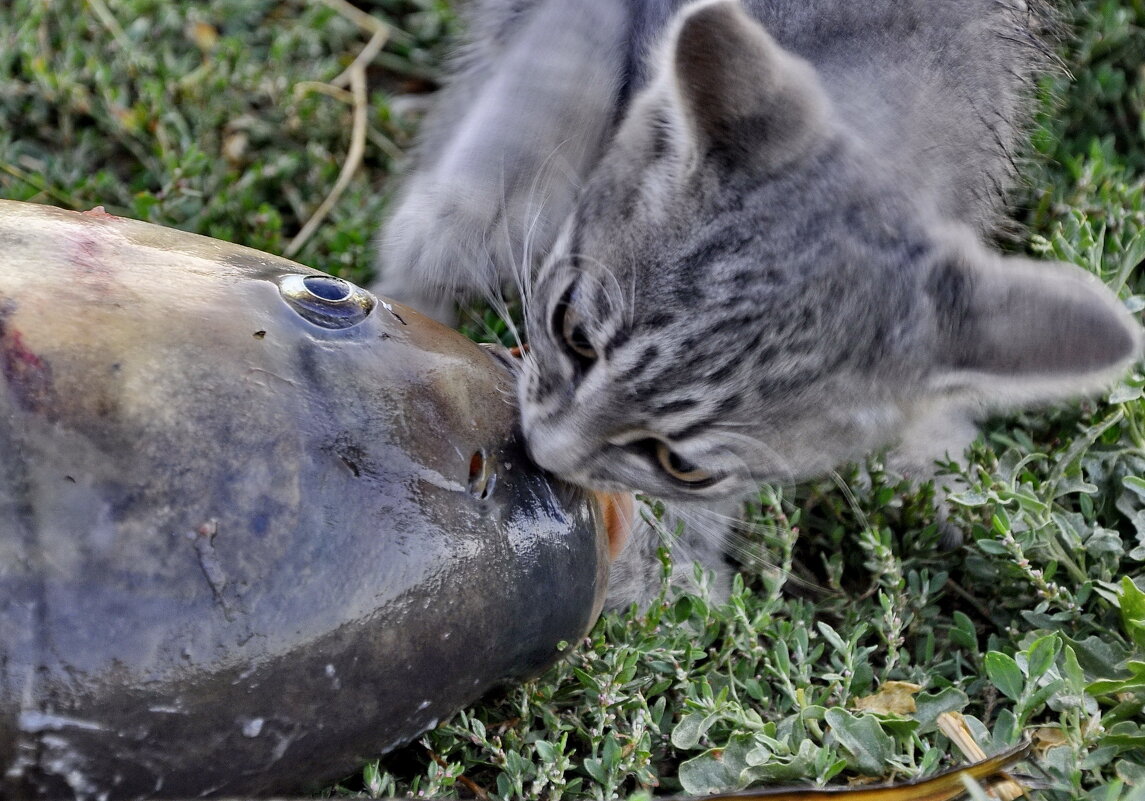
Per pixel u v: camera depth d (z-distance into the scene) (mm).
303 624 755
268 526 752
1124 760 815
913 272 817
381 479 766
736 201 815
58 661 740
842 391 824
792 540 870
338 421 764
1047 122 962
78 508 742
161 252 774
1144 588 860
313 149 986
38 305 750
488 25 948
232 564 750
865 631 862
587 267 831
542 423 811
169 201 955
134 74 996
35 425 742
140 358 751
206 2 1039
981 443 892
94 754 745
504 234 905
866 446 847
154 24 1019
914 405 837
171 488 747
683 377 819
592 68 898
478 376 794
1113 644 841
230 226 958
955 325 821
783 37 861
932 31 871
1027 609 870
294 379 763
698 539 882
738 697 849
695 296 815
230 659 750
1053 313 817
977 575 878
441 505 772
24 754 741
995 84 892
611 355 823
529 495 792
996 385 824
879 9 865
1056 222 932
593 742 824
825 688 842
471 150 906
